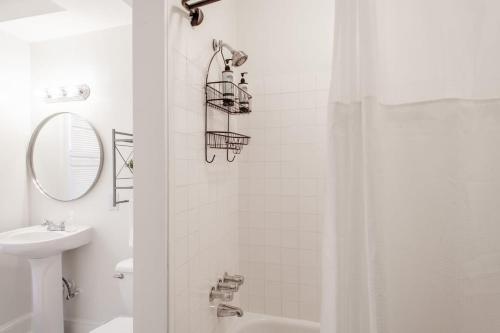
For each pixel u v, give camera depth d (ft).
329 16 5.39
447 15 2.15
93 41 6.97
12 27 6.69
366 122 2.11
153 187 3.25
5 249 5.70
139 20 3.27
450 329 2.15
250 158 5.82
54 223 7.01
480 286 2.09
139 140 3.28
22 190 7.30
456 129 2.15
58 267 6.54
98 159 6.95
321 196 5.44
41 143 7.39
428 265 2.21
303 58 5.52
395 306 2.20
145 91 3.25
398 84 2.26
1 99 6.81
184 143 3.67
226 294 4.53
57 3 5.76
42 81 7.36
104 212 6.96
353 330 2.23
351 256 2.26
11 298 6.86
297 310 5.62
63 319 6.78
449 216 2.17
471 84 2.10
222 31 5.04
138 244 3.29
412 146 2.25
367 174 2.09
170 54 3.32
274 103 5.67
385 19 2.26
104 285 6.93
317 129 5.45
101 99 6.94
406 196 2.27
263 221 5.79
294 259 5.63
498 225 2.05
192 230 3.90
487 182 2.07
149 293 3.27
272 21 5.69
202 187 4.23
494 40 2.02
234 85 4.50
